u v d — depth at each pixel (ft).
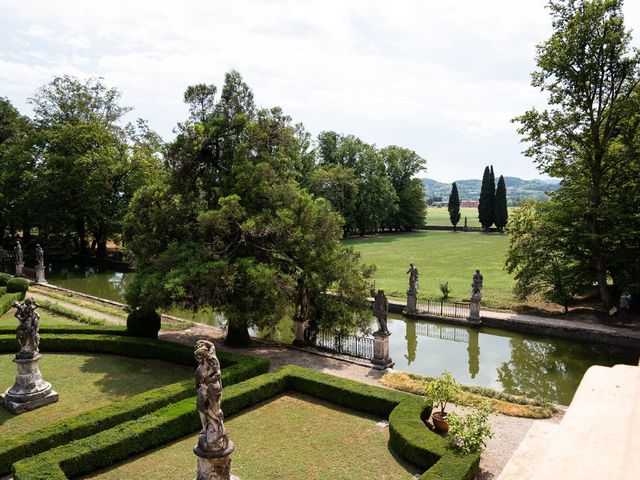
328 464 43.14
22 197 167.84
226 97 78.89
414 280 105.81
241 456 44.62
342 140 289.12
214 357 33.81
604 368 8.61
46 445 43.57
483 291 122.83
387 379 62.59
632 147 91.76
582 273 100.89
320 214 77.61
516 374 77.15
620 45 89.76
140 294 67.62
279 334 93.35
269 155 78.43
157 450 45.68
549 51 95.50
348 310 77.82
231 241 74.08
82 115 187.73
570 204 98.27
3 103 198.90
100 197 164.25
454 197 314.55
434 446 41.86
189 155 75.77
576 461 5.45
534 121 100.83
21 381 54.39
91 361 69.97
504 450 44.98
